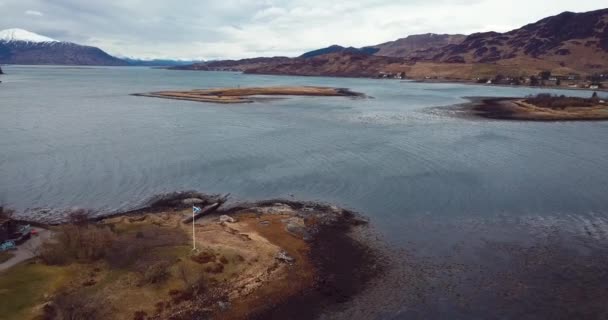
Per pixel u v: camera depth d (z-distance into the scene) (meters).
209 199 52.22
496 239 41.38
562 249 39.09
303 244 39.88
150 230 40.78
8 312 26.53
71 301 27.95
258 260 35.94
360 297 31.62
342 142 84.50
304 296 31.69
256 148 78.44
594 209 49.00
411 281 33.78
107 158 70.38
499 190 55.44
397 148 79.06
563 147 80.94
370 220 46.12
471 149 78.50
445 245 40.16
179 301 29.94
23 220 44.66
